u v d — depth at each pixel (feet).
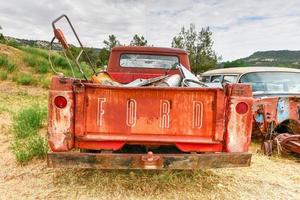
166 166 11.89
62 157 11.77
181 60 21.70
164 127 12.25
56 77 12.05
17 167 15.87
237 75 22.93
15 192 13.01
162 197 12.70
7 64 55.57
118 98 12.16
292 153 19.26
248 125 12.22
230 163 12.04
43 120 26.40
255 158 18.60
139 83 14.26
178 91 12.14
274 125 19.77
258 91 21.70
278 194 13.38
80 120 12.05
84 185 13.65
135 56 21.80
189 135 12.28
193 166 11.94
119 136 12.21
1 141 20.56
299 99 19.63
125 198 12.55
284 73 22.97
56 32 13.15
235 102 12.14
